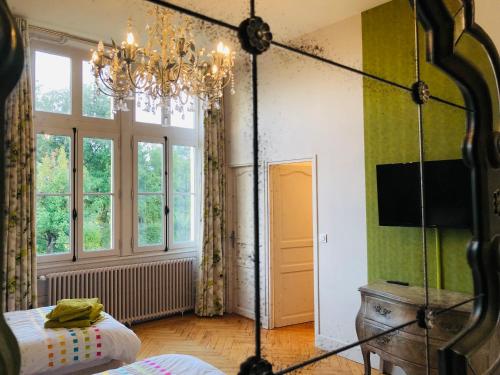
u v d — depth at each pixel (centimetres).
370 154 288
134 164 434
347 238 313
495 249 75
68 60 382
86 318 241
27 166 294
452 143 215
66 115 382
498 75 79
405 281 256
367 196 297
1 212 36
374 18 273
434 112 167
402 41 256
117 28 312
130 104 434
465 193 115
